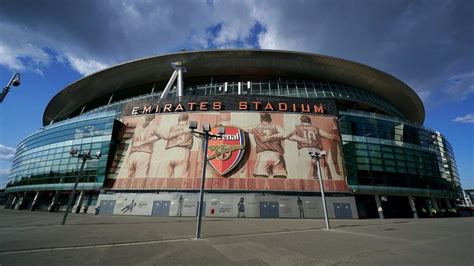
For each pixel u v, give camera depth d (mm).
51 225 19531
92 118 42656
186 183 33875
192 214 31719
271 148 35594
